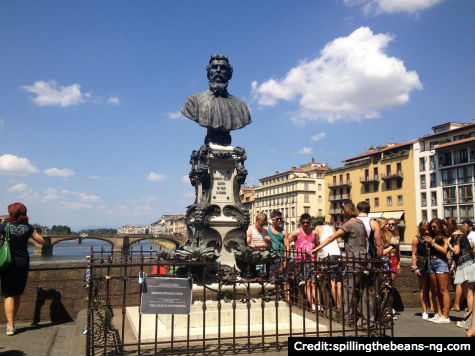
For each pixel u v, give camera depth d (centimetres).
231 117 859
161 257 711
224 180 820
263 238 780
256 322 607
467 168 4297
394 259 722
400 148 5256
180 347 496
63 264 763
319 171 7738
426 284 732
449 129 4816
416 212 4916
